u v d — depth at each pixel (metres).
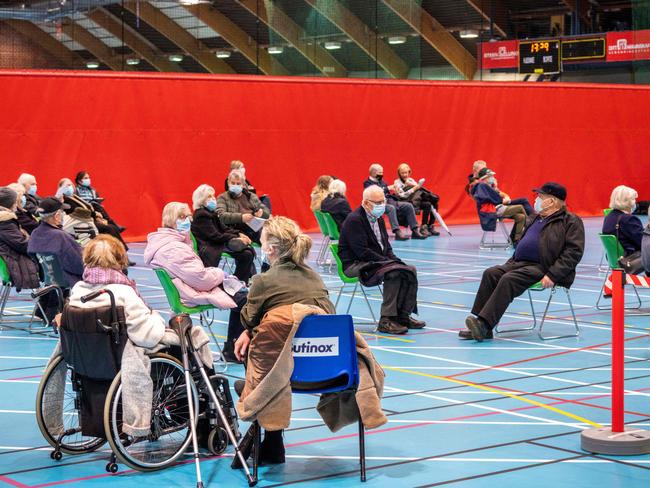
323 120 22.67
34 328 10.95
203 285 8.47
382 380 5.79
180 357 6.15
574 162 26.14
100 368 5.74
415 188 21.08
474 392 7.73
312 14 23.58
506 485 5.44
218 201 14.11
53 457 6.10
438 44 25.78
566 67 28.89
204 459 6.08
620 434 6.15
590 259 17.38
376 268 10.45
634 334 10.27
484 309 9.85
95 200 15.91
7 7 19.84
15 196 10.88
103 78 19.97
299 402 7.51
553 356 9.13
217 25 22.38
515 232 18.95
